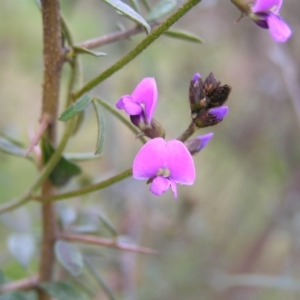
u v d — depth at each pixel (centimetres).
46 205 20
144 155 17
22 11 45
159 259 37
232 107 48
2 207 20
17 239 23
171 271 38
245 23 44
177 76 46
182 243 38
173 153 17
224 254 42
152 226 37
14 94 49
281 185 45
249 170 48
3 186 40
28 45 46
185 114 47
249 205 47
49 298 21
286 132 44
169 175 17
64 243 20
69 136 19
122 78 41
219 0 41
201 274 38
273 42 36
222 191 49
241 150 48
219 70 47
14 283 21
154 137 18
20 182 43
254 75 45
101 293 33
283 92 42
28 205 38
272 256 43
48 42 19
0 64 47
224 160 49
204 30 45
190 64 47
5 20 46
